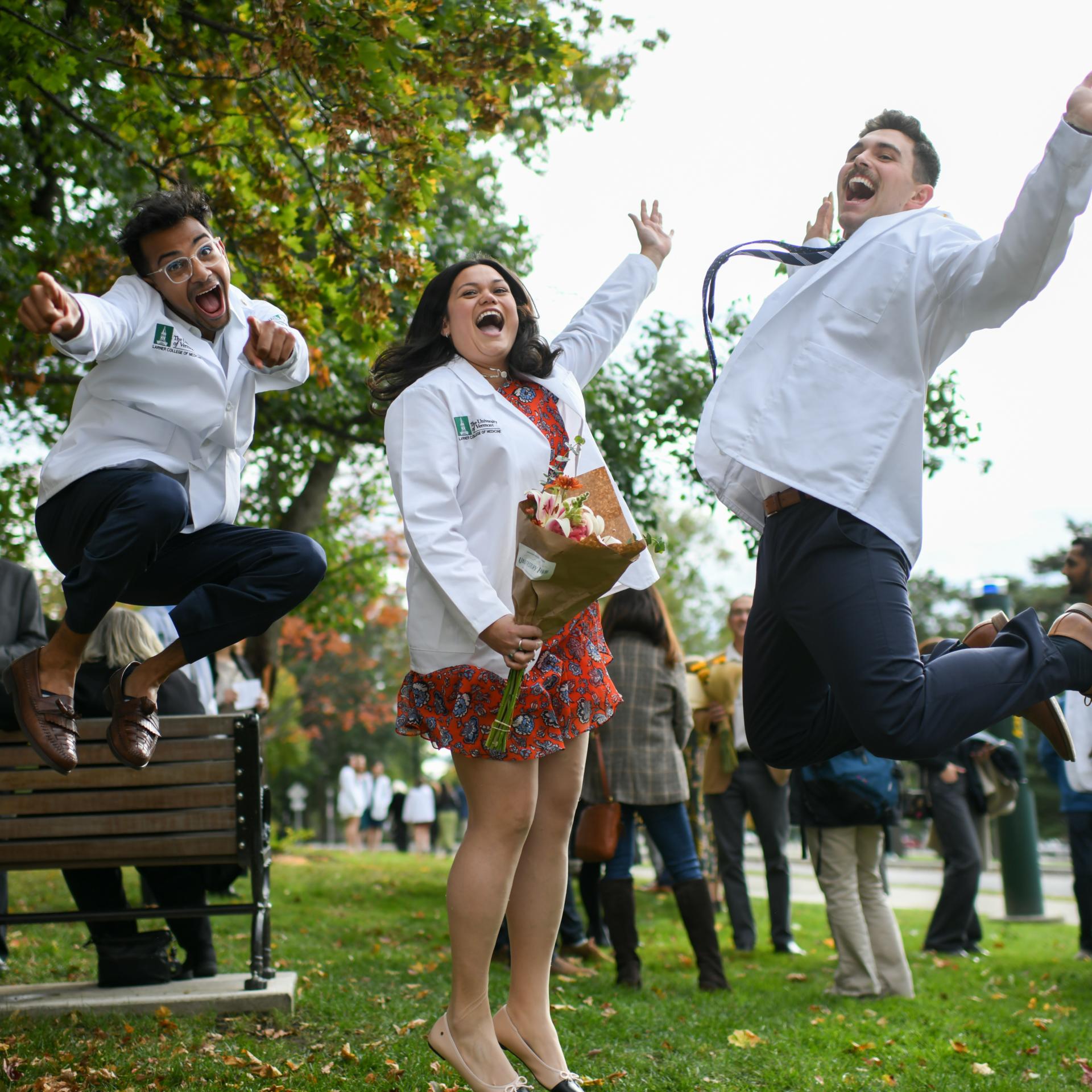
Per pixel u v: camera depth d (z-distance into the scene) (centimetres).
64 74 623
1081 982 658
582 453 340
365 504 1576
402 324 891
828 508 304
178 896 516
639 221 414
